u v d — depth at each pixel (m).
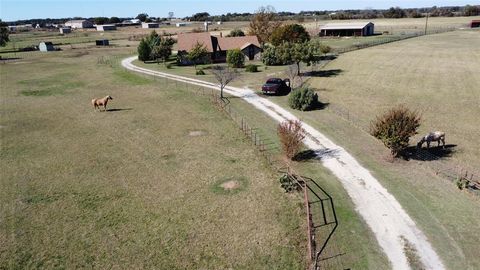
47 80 59.28
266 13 97.38
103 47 113.44
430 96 42.31
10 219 20.03
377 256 16.38
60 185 23.72
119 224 19.34
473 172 23.78
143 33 169.38
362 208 20.06
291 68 55.03
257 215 19.81
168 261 16.55
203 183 23.47
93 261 16.67
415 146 28.20
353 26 118.44
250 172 24.80
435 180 22.80
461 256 16.19
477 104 38.75
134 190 22.84
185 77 60.28
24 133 33.59
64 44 124.56
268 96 45.06
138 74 64.25
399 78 51.75
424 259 16.11
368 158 26.22
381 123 25.84
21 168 26.28
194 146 29.66
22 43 133.25
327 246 17.19
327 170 24.61
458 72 54.25
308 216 18.89
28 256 17.08
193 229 18.77
